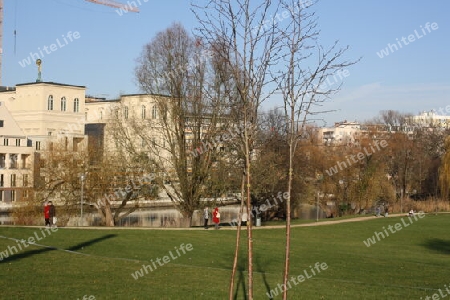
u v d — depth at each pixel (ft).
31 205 186.80
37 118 305.94
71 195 189.26
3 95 331.36
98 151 196.54
